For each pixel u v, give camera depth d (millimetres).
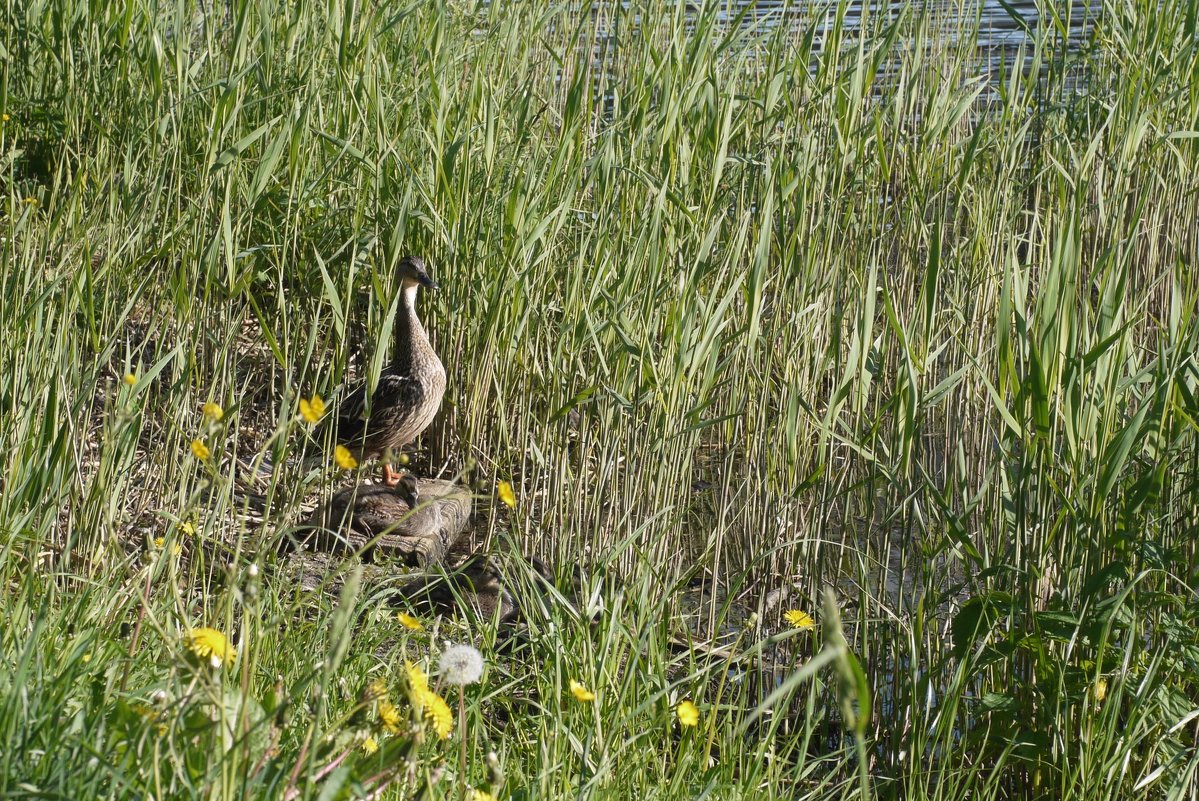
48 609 5902
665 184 9500
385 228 11211
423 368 10367
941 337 11500
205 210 9922
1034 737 6988
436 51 11570
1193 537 7250
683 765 6012
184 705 4094
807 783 7297
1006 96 11977
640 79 11789
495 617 7508
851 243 11422
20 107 12359
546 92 13867
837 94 11062
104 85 12078
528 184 10625
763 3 17891
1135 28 13016
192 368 9000
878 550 9188
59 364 7531
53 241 9758
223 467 10023
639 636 7172
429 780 4352
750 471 9844
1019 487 7160
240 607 7227
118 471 7688
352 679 6492
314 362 11148
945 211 11703
